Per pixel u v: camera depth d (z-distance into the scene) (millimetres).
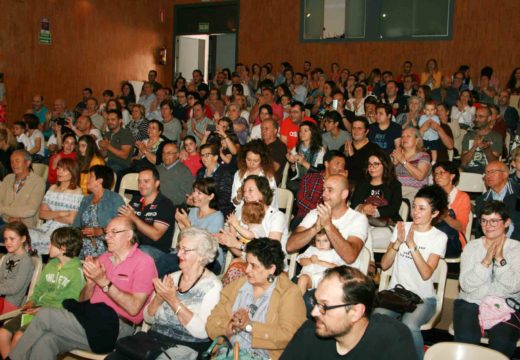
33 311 3871
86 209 5051
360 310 2414
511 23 10953
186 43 14750
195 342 3398
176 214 4508
